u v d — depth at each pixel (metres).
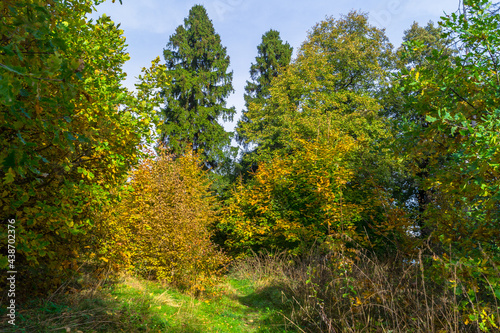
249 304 7.68
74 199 4.40
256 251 12.83
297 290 7.25
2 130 3.44
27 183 4.11
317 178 10.63
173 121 23.59
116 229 6.81
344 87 20.38
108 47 5.18
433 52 4.25
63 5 4.15
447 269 3.79
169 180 9.84
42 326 3.81
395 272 5.18
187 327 5.07
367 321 4.56
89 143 4.55
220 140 24.83
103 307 4.87
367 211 10.94
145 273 8.28
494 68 4.17
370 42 19.36
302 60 19.41
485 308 3.44
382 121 17.84
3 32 2.42
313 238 10.68
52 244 4.92
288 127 17.98
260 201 12.32
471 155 3.50
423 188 4.74
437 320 4.07
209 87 26.27
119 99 4.81
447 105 4.28
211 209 14.91
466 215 4.51
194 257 7.78
